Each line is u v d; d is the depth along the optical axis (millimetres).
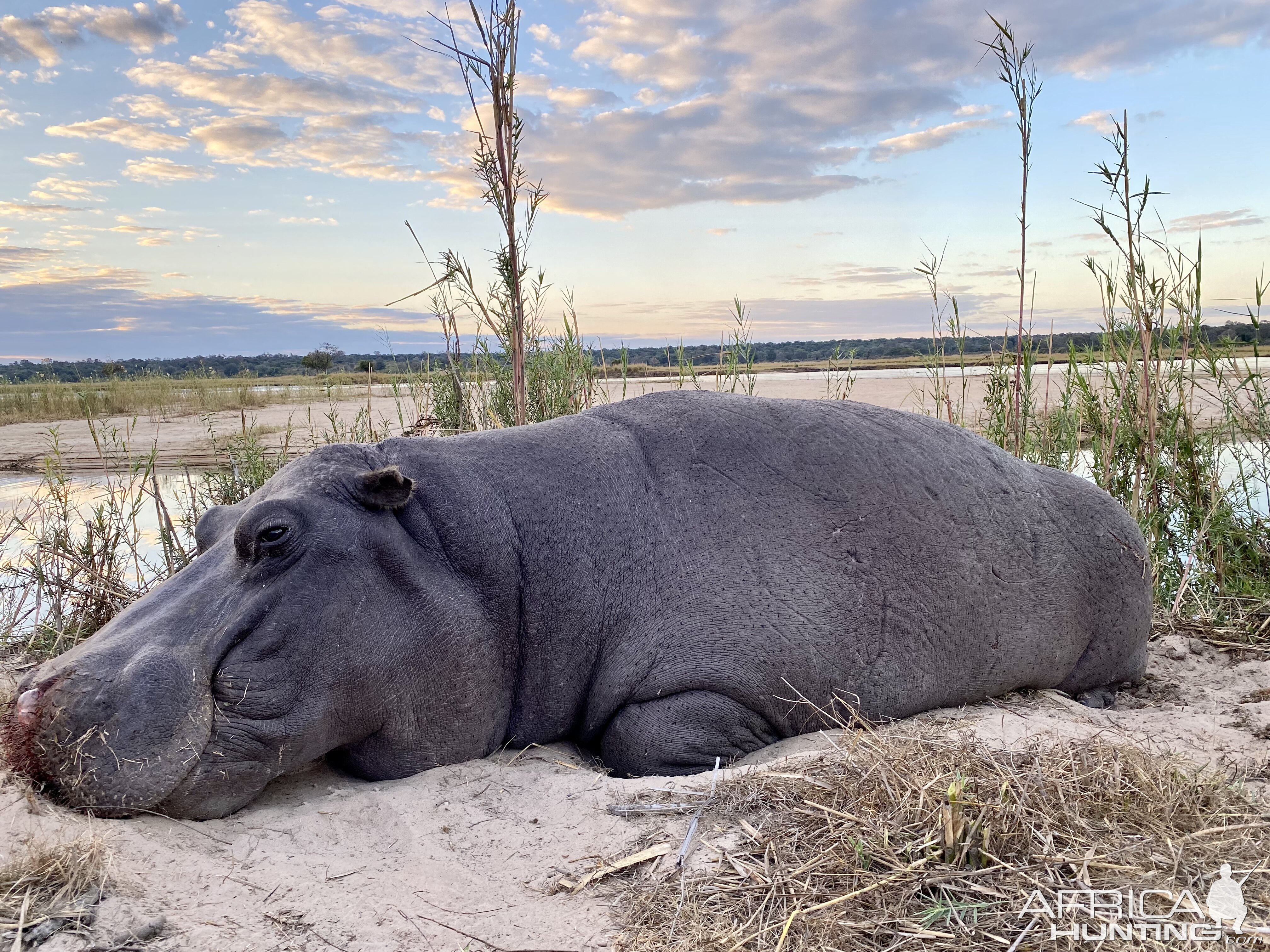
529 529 4191
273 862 3039
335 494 3904
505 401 7992
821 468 4512
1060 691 5008
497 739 4230
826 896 2697
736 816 3213
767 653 4160
